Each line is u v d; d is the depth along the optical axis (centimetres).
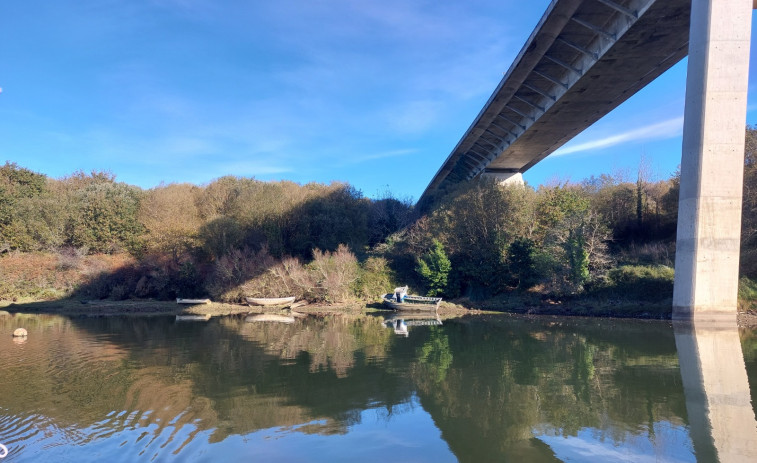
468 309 3142
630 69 2628
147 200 4831
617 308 2655
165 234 4191
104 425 848
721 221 1898
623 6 2252
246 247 3878
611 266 3016
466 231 3622
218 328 2317
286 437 790
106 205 4609
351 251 4275
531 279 3162
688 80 1973
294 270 3678
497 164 4956
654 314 2491
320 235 4409
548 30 2512
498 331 2098
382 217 5097
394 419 882
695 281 1916
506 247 3403
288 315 3077
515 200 3569
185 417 896
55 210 4584
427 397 1025
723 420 854
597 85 2853
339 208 4612
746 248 2612
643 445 748
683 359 1384
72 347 1711
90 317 2947
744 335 1772
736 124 1894
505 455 714
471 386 1116
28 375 1250
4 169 5025
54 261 4097
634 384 1110
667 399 988
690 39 1977
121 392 1072
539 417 887
